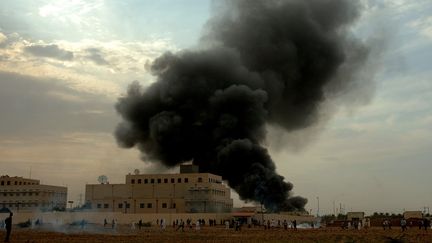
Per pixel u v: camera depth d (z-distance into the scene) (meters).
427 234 71.44
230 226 120.19
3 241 50.28
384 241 56.62
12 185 187.50
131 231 87.25
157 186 168.88
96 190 171.88
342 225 122.69
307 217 163.50
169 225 131.88
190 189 166.12
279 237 64.25
